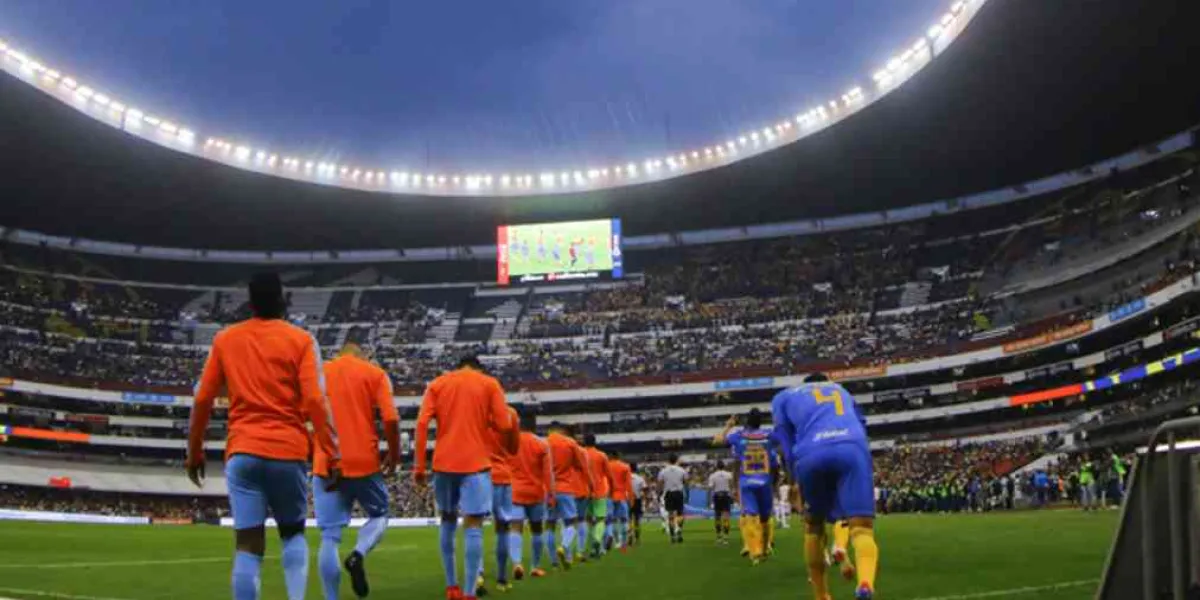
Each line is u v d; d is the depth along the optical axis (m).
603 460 15.19
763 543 13.41
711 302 65.00
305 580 6.00
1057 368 47.75
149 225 63.75
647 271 69.69
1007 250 58.69
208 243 67.56
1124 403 45.00
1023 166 57.06
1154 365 41.66
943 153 54.91
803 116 52.19
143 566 13.27
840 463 7.00
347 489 7.80
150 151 53.25
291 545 6.02
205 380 5.96
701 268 68.06
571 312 67.00
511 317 67.44
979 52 42.19
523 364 61.94
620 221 62.91
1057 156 55.44
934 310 57.66
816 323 60.38
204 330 65.25
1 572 11.77
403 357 63.94
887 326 57.69
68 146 52.12
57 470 53.06
